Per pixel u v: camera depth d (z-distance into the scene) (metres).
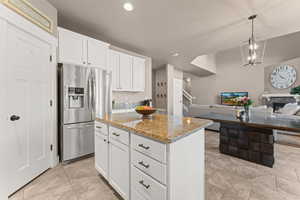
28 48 1.75
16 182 1.58
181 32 2.92
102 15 2.33
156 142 1.03
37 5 1.84
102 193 1.58
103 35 3.07
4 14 1.42
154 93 7.05
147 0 1.95
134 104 4.17
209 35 3.07
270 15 2.30
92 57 2.73
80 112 2.36
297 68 6.11
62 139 2.20
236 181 1.82
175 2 1.99
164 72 6.07
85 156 2.55
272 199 1.49
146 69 4.59
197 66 6.45
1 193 1.41
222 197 1.52
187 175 1.16
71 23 2.58
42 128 1.97
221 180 1.84
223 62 8.26
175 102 6.54
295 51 6.24
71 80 2.25
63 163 2.24
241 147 2.51
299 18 2.38
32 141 1.81
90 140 2.49
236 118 2.60
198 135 1.31
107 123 1.62
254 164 2.30
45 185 1.71
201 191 1.35
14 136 1.57
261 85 7.09
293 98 5.94
